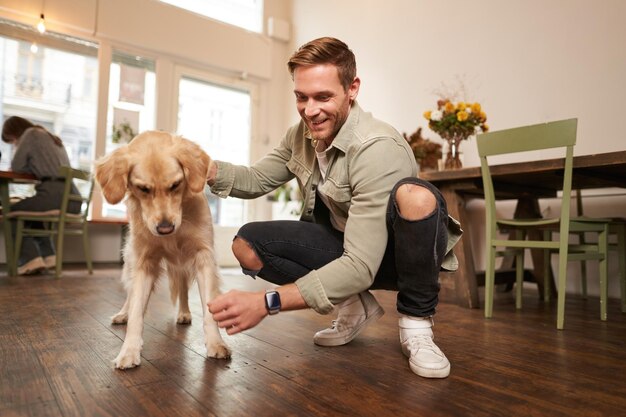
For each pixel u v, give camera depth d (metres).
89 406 0.88
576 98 3.12
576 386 1.06
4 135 3.69
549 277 2.77
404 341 1.25
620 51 2.91
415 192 1.06
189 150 1.30
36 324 1.66
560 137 1.83
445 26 4.02
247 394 0.96
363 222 1.07
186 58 5.16
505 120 3.53
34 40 4.38
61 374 1.08
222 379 1.06
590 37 3.06
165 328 1.65
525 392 1.01
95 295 2.43
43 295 2.40
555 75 3.24
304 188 1.39
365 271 1.04
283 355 1.29
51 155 3.45
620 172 2.11
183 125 5.27
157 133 1.32
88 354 1.27
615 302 2.61
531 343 1.51
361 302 1.43
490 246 2.09
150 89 4.99
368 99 4.79
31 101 4.41
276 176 1.51
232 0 5.68
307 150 1.38
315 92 1.11
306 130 1.37
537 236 2.86
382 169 1.10
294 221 1.35
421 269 1.14
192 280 1.48
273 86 5.93
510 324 1.86
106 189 1.23
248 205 5.60
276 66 5.94
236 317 0.95
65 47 4.53
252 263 1.29
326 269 1.03
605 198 2.97
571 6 3.16
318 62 1.10
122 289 2.69
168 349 1.34
